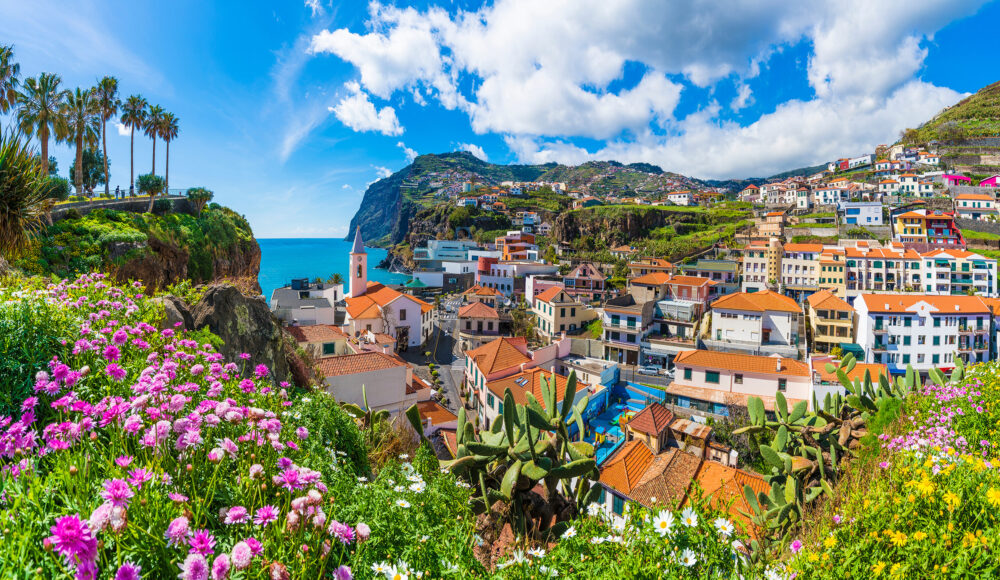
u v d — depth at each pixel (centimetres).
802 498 1153
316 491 347
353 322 5366
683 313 6016
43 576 250
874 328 5581
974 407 871
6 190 1148
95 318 624
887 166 16612
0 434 377
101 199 5519
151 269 4438
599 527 489
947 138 17050
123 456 367
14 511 290
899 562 389
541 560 444
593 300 8581
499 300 8200
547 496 954
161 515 310
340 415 814
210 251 5994
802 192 14162
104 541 273
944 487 462
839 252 8525
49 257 3466
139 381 450
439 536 464
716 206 17000
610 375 4534
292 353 1385
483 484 894
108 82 5962
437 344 6319
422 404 2906
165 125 6962
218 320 1052
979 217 11344
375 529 417
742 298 5734
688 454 2125
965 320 5503
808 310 6544
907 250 8762
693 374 4084
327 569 347
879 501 478
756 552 544
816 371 3712
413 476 609
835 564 418
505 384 3503
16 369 466
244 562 271
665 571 386
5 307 521
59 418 414
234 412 416
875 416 1380
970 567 364
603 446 3256
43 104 4847
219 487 386
